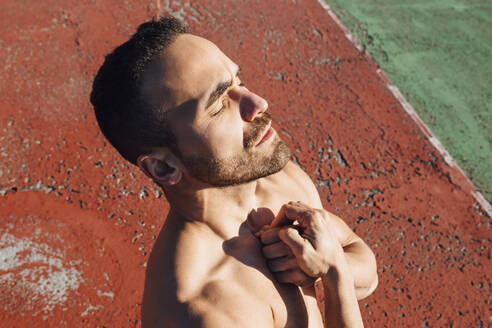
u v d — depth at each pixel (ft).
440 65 14.87
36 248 8.13
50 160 9.75
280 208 4.64
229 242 3.97
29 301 7.41
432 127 12.47
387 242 9.33
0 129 10.23
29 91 11.32
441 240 9.52
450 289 8.63
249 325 3.34
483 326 8.13
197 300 3.30
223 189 3.93
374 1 17.62
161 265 3.57
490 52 15.76
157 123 3.54
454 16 17.43
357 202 10.07
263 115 3.85
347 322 3.97
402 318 8.05
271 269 4.02
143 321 3.46
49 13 13.93
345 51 14.82
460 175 11.16
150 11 14.85
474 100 13.65
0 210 8.62
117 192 9.33
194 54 3.52
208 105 3.51
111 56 3.71
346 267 4.10
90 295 7.61
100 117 3.82
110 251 8.27
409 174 10.95
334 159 11.03
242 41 14.37
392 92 13.47
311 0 17.01
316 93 12.93
